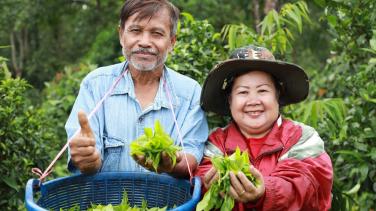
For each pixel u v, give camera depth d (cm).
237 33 365
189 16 348
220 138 254
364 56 381
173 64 323
